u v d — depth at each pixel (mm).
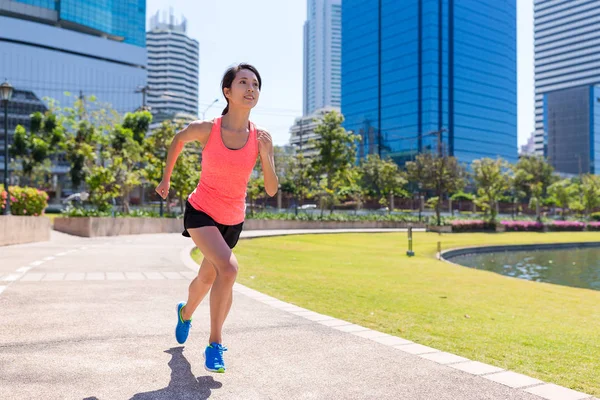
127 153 37969
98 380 3148
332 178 49000
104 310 5445
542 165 85938
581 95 160000
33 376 3189
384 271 13734
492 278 13164
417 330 5488
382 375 3404
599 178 72000
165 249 15016
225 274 3189
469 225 47500
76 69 112375
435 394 3043
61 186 85062
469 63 120125
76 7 114562
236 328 4781
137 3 128875
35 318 4949
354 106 133750
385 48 124500
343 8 139500
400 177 71812
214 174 3299
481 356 4348
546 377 3729
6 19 102812
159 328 4656
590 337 5664
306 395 2973
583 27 175750
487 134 123562
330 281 10234
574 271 20484
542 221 54969
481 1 124000
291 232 34156
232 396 2926
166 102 168125
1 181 79750
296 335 4539
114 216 29000
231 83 3307
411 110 116312
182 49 171125
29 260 10961
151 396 2885
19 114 102375
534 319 6973
